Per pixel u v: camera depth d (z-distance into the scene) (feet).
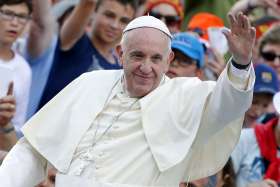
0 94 69.00
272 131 72.54
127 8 76.95
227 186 69.62
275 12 94.32
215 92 50.47
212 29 87.61
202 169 52.80
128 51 51.88
